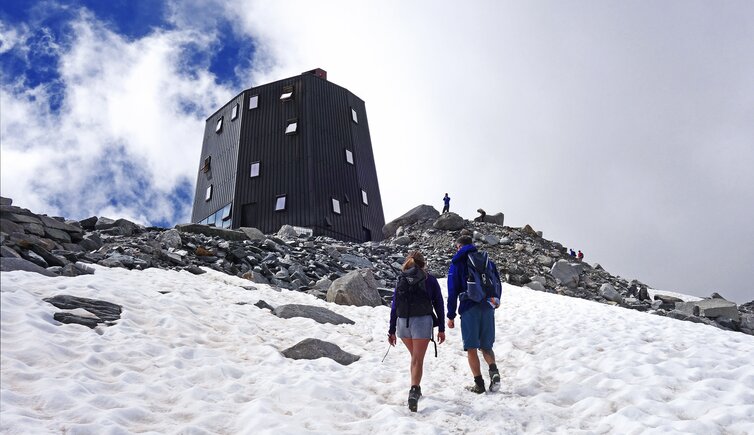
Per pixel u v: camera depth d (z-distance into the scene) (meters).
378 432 6.08
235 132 41.88
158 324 9.08
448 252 30.33
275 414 6.10
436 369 9.00
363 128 44.69
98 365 6.93
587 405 7.14
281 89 41.25
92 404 5.71
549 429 6.48
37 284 9.51
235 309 11.33
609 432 6.33
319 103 41.03
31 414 5.24
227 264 17.19
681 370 8.35
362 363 9.10
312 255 22.05
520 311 14.18
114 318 8.74
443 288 18.89
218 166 42.66
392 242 33.00
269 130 40.22
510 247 33.22
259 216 37.62
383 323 12.52
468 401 7.34
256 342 9.36
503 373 8.83
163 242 17.34
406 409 6.94
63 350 7.05
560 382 8.27
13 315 7.71
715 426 6.14
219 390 6.80
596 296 27.45
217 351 8.38
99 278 10.73
